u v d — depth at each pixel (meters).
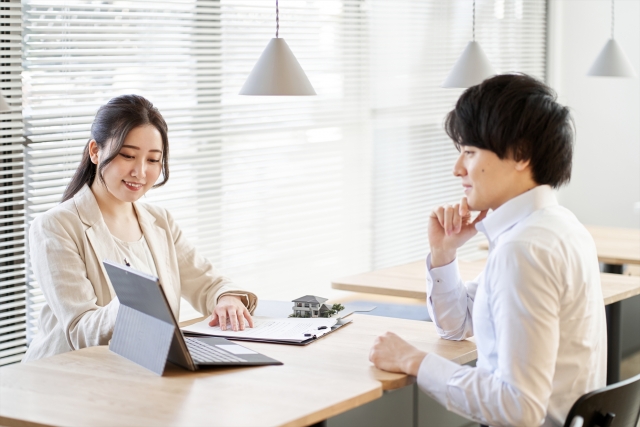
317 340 2.22
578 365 1.76
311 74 4.38
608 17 5.77
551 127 1.74
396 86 4.89
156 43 3.65
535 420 1.63
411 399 2.27
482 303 1.79
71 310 2.29
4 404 1.72
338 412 1.71
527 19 5.89
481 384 1.70
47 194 3.28
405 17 4.90
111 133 2.42
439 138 5.25
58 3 3.25
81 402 1.73
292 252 4.35
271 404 1.70
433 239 2.18
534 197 1.78
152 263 2.58
